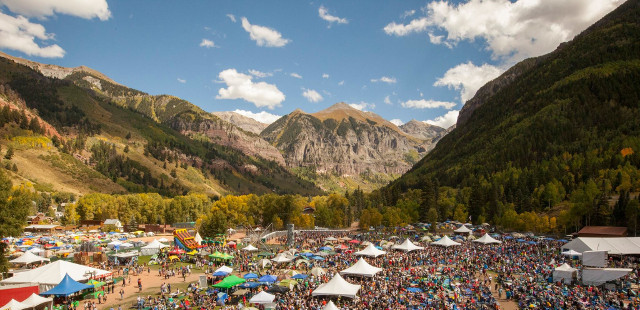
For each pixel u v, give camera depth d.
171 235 154.88
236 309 47.72
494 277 68.25
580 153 192.75
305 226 165.62
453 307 46.47
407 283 58.34
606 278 56.59
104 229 159.75
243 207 194.25
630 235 111.75
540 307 47.50
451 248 95.00
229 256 81.25
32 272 56.25
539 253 88.44
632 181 141.38
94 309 48.38
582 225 125.62
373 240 119.25
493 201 160.88
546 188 153.62
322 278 61.69
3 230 60.41
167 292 57.78
